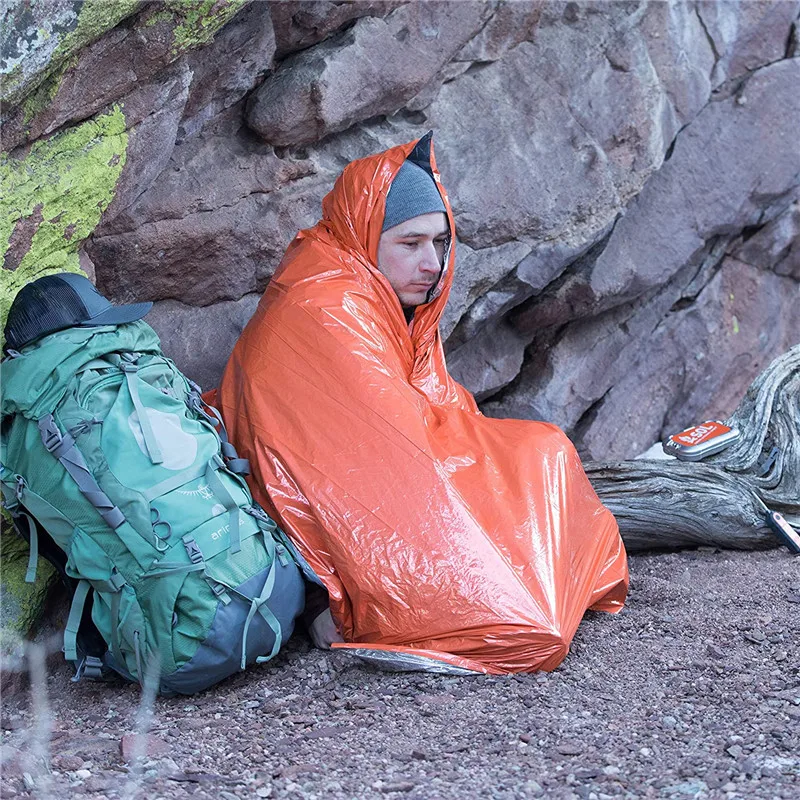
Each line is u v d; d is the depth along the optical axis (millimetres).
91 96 3113
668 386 6020
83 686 3137
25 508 2916
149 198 3855
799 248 6406
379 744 2635
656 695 2916
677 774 2375
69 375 2852
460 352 5258
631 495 4363
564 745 2570
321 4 4137
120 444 2830
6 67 2646
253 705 2959
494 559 3156
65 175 3117
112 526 2797
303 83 4180
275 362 3465
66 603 3279
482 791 2314
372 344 3535
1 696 2953
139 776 2420
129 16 3008
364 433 3314
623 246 5426
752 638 3314
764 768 2367
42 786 2373
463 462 3518
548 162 4992
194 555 2832
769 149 5918
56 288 2957
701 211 5715
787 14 5891
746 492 4379
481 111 4957
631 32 5297
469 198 4746
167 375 3059
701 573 4070
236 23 3732
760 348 6355
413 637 3121
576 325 5625
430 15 4598
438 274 3873
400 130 4750
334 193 3842
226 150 4199
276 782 2391
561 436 3697
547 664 3119
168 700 3002
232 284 4234
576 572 3441
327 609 3324
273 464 3316
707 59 5754
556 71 5141
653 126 5250
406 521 3186
